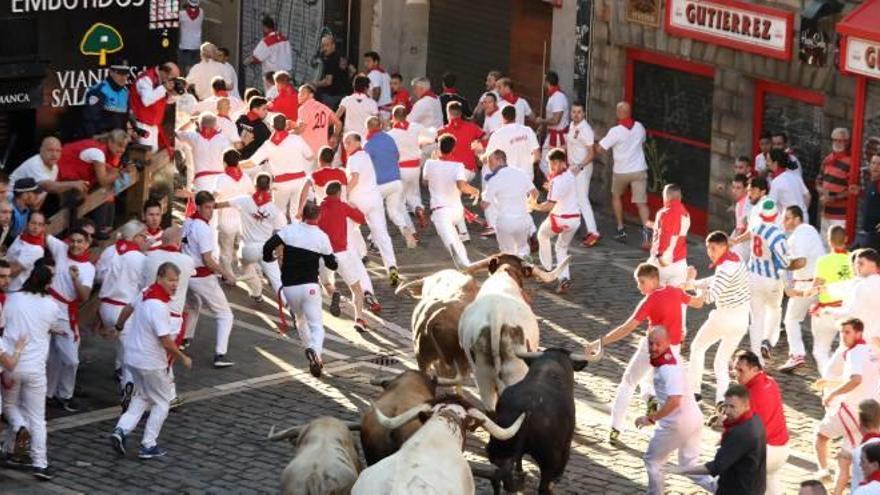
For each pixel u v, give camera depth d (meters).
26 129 21.33
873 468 14.42
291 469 14.16
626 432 18.84
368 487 13.31
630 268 25.58
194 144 24.34
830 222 24.70
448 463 13.66
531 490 17.03
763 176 24.19
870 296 19.05
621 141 26.84
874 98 24.41
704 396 20.12
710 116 27.36
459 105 26.64
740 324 19.25
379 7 33.47
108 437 18.27
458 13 32.78
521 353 16.91
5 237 18.72
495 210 23.97
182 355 17.73
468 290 18.66
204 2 35.81
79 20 21.58
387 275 24.36
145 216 19.58
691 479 17.55
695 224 27.80
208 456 17.83
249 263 22.50
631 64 28.58
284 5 34.84
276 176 24.97
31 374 16.88
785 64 25.64
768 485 16.16
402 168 26.31
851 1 24.62
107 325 19.31
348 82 32.25
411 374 15.88
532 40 31.36
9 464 17.22
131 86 21.98
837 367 17.61
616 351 21.66
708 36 26.70
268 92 29.45
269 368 20.55
